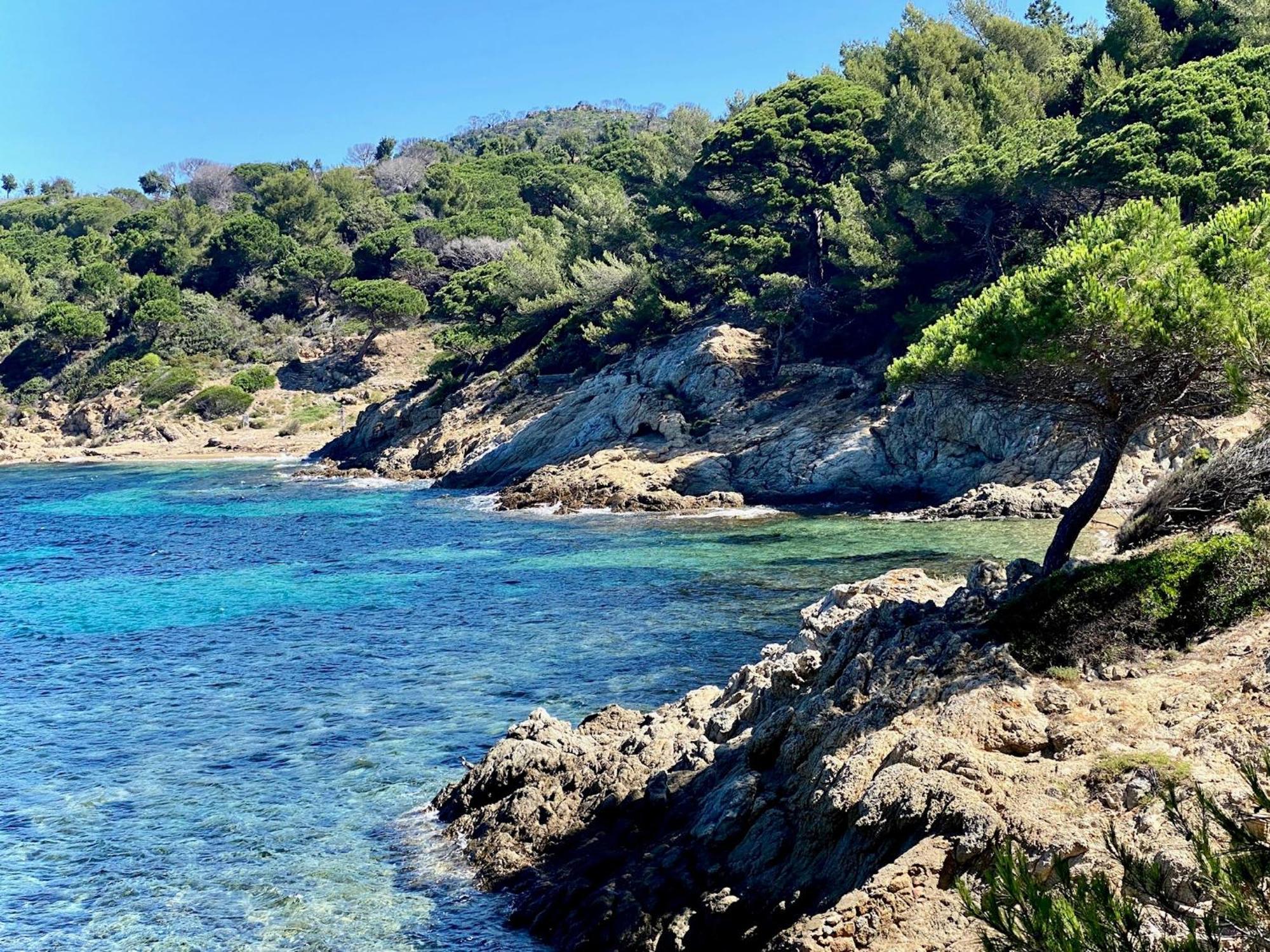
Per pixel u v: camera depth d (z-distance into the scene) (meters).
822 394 70.69
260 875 19.41
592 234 110.12
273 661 33.66
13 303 157.38
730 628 34.94
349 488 85.31
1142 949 7.70
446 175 183.25
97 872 19.73
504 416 90.81
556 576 45.09
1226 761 13.41
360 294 136.50
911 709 16.62
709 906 15.15
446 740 25.83
